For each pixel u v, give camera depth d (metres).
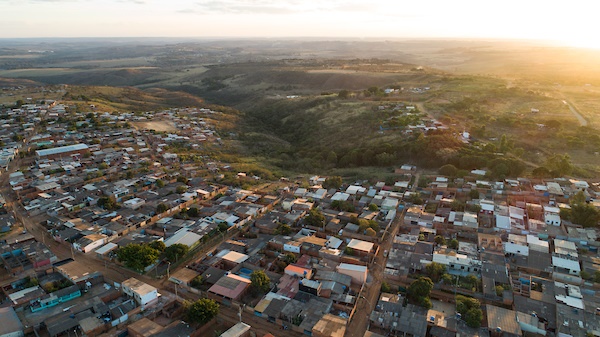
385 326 73.69
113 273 92.44
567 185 131.25
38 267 90.81
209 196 137.25
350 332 74.31
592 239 100.62
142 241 104.69
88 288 85.12
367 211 120.81
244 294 84.50
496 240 100.44
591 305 76.94
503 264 90.69
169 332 71.38
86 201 127.75
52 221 113.88
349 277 87.50
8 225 108.12
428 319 74.19
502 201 124.56
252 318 77.81
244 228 113.06
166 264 96.69
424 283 81.19
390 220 115.50
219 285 84.69
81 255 99.50
